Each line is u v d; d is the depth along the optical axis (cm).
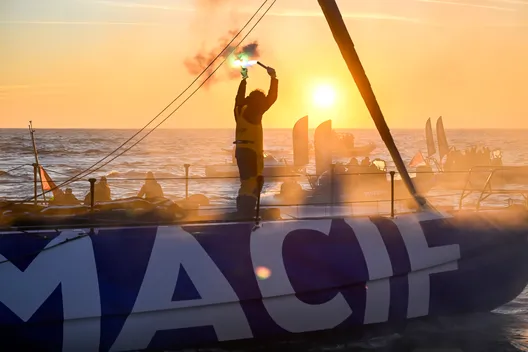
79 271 646
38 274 636
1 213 710
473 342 774
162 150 5872
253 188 771
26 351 633
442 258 792
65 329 635
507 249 831
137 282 658
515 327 829
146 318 658
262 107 771
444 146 2938
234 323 693
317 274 720
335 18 768
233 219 730
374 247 753
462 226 813
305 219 748
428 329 805
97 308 641
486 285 827
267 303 701
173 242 682
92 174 2920
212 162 4181
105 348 647
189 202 894
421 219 801
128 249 666
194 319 676
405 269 766
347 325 747
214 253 689
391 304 765
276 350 731
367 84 793
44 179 927
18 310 623
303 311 718
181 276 672
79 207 724
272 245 711
